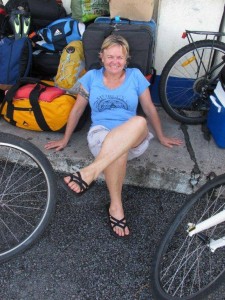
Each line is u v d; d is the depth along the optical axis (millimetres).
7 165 2615
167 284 1927
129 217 2295
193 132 2705
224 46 2553
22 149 1837
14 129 2715
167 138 2549
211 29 2736
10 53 2764
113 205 2143
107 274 1990
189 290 1907
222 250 2076
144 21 2559
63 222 2262
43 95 2475
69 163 2486
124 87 2129
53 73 2963
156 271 1776
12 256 2025
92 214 2312
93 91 2162
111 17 2592
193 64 2824
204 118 2754
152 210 2350
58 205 2365
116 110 2191
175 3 2652
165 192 2475
